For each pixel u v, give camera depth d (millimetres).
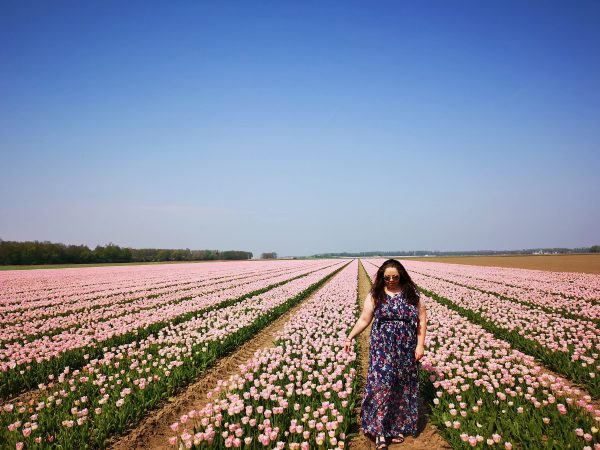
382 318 4957
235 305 15883
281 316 14039
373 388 4750
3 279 34875
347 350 5215
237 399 5430
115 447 4898
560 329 9609
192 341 9477
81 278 35969
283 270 46906
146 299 18406
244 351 9531
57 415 5344
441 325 10867
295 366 7406
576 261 66125
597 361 7055
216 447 4438
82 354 8633
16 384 6934
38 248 86562
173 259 123438
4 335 10445
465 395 5637
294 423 4531
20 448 4297
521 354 7309
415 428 4883
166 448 4891
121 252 103875
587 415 4812
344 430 4883
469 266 51656
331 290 20828
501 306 13984
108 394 6059
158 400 6348
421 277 29172
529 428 4543
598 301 15211
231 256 145625
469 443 4273
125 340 10000
